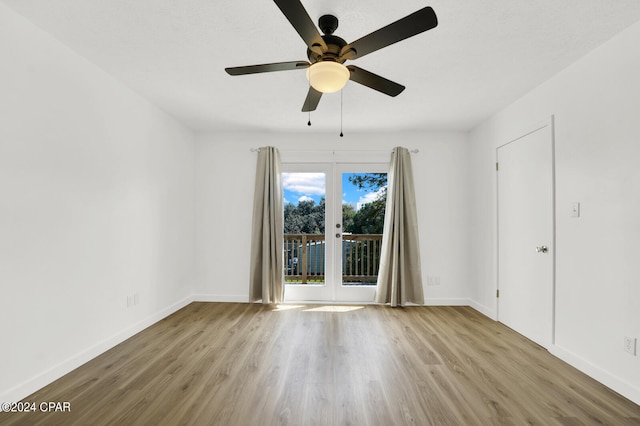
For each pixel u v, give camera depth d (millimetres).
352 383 2068
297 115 3551
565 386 2039
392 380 2109
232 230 4176
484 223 3672
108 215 2607
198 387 2006
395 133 4141
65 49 2186
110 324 2633
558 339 2500
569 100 2402
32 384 1927
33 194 1963
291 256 4273
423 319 3441
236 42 2131
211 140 4195
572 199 2367
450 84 2740
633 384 1888
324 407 1799
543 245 2688
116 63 2430
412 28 1407
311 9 1772
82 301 2334
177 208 3748
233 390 1974
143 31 2016
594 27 1938
